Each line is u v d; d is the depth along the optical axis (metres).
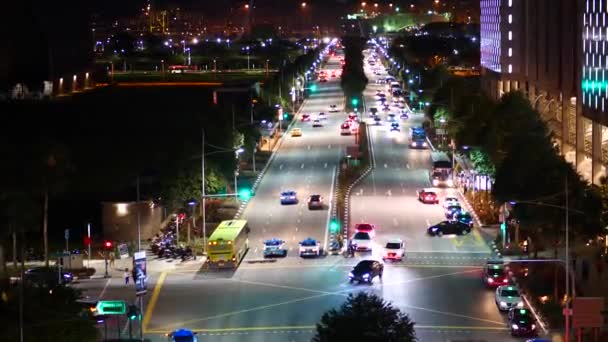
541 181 174.12
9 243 195.12
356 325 110.50
